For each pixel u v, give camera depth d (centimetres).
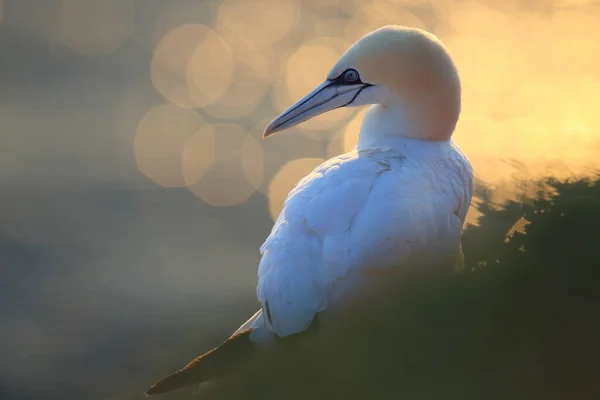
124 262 2283
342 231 779
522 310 706
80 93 3712
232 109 3569
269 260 796
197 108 3575
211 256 2328
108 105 3578
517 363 671
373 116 923
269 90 3825
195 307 1998
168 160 3028
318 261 776
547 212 834
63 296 2094
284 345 776
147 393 745
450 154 887
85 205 2648
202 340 1816
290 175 2908
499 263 768
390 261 773
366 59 911
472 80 3859
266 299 791
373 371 701
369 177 808
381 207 780
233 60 4112
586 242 769
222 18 4522
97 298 2069
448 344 696
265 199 2739
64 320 1958
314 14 4631
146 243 2394
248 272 2205
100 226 2520
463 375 672
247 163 3005
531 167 1066
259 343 781
